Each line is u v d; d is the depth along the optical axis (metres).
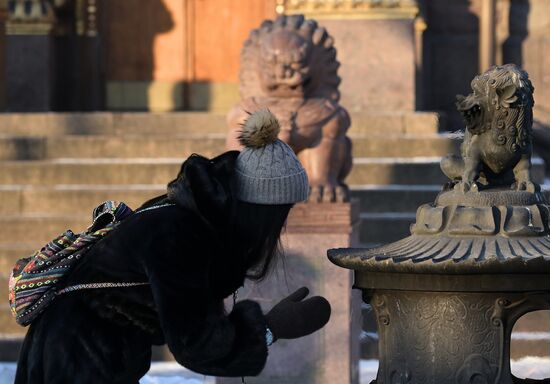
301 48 9.49
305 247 9.26
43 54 19.61
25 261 5.30
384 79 17.00
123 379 5.00
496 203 4.85
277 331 4.91
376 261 4.78
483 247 4.75
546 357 12.06
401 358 4.94
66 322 5.01
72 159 15.69
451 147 15.48
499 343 4.74
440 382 4.81
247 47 9.83
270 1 20.56
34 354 5.06
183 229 4.82
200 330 4.70
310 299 5.04
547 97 18.61
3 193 14.73
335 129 9.50
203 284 4.79
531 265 4.55
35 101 19.61
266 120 4.91
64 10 20.34
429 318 4.82
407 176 14.98
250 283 9.12
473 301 4.74
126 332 5.01
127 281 4.95
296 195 4.93
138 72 20.94
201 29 20.98
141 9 20.91
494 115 4.84
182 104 20.97
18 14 19.52
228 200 4.84
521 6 18.95
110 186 15.03
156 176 15.15
